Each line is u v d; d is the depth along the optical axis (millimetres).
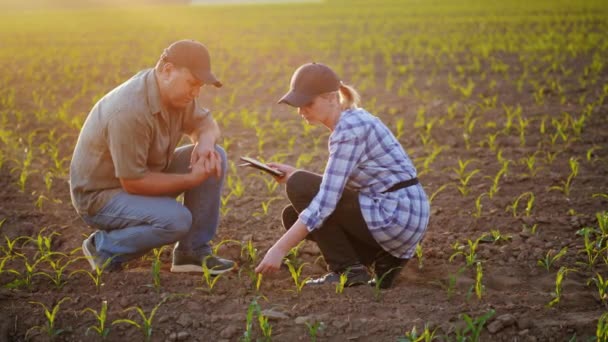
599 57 13531
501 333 3875
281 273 4809
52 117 9414
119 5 56531
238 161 7645
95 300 4273
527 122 8469
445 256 5051
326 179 4094
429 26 21891
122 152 4234
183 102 4320
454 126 8812
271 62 15016
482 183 6676
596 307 4195
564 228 5508
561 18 21672
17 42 19812
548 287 4543
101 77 13164
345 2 37281
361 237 4328
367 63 14570
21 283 4473
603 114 9031
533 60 13727
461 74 12570
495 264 4910
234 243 5320
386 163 4219
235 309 4188
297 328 3941
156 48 17984
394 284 4598
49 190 6500
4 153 7648
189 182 4469
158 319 4039
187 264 4738
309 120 4223
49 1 53469
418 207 4254
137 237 4480
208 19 28859
